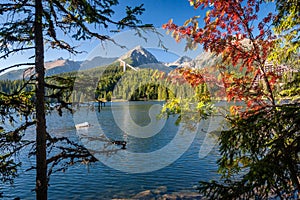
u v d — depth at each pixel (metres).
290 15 4.18
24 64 4.39
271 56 4.58
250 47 4.73
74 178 15.53
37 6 4.34
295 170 2.53
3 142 4.46
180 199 12.05
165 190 13.18
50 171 4.68
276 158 2.54
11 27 4.16
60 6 4.45
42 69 4.51
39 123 4.48
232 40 4.66
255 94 4.82
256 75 4.90
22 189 13.72
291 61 4.69
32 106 4.87
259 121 2.90
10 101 4.45
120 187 13.88
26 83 4.48
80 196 13.07
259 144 2.78
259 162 2.55
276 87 5.02
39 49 4.49
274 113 2.99
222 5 4.37
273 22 4.43
